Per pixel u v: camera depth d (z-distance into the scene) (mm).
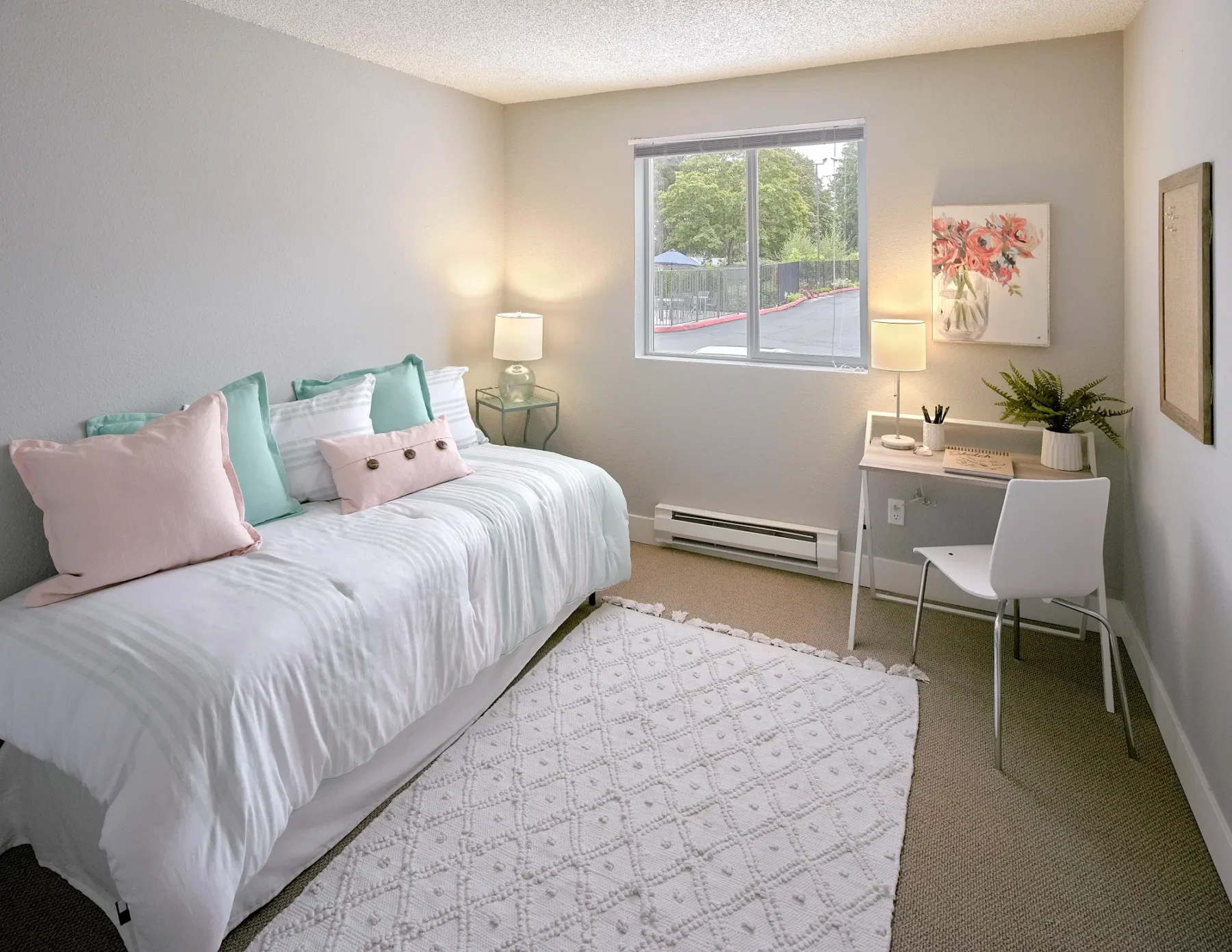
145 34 2537
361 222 3443
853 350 3674
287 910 1822
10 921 1795
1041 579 2385
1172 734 2363
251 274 2975
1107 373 3115
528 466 3229
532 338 4043
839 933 1756
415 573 2303
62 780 1842
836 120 3467
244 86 2879
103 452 2186
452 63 3434
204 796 1613
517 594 2760
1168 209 2318
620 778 2291
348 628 2039
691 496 4117
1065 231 3105
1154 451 2631
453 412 3574
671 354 4145
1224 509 1914
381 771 2199
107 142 2459
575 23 2891
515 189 4305
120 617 1931
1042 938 1752
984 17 2811
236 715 1706
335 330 3375
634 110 3918
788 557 3883
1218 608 1971
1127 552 3086
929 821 2125
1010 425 3303
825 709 2645
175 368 2732
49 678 1793
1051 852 2008
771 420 3834
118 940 1747
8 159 2217
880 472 3309
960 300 3301
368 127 3430
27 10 2229
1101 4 2678
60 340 2387
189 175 2717
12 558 2324
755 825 2094
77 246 2406
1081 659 3012
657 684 2811
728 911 1816
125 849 1538
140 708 1652
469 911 1817
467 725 2562
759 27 2939
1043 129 3092
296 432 2914
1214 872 1938
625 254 4070
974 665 2959
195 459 2309
